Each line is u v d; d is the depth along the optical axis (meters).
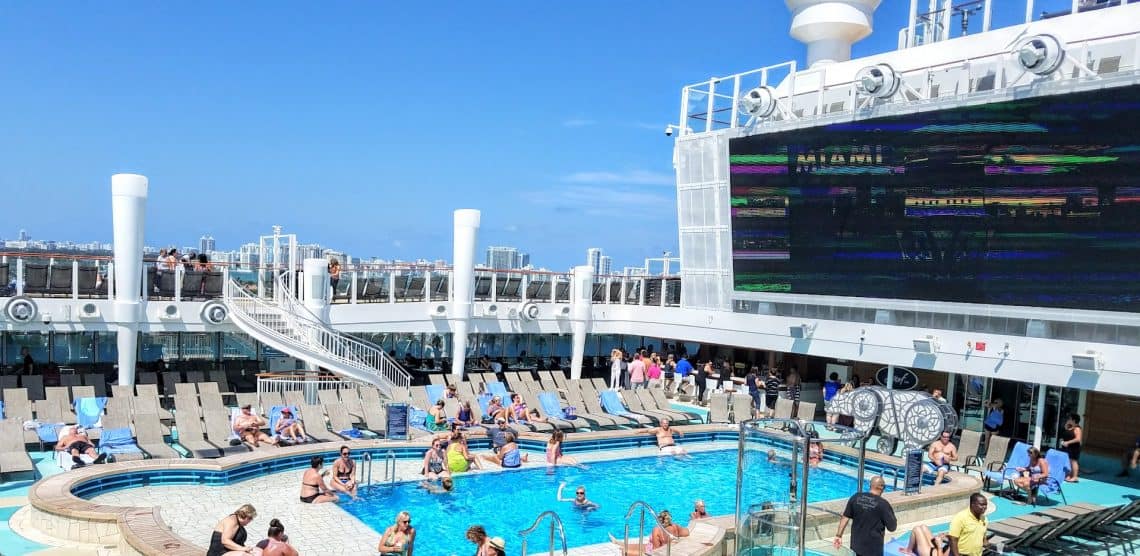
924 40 24.23
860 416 15.16
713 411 22.83
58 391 18.64
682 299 27.81
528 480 16.22
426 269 26.42
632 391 23.66
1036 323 18.25
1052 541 12.72
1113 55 16.58
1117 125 15.65
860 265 21.53
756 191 24.22
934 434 14.20
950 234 19.20
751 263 24.91
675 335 27.89
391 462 16.97
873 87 19.84
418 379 26.56
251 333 21.20
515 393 21.83
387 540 10.84
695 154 26.33
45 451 16.62
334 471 14.37
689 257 27.39
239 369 25.52
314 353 20.97
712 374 26.66
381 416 19.42
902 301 20.73
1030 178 17.31
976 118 17.98
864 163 20.70
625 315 29.64
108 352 23.83
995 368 18.97
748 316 25.19
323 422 18.58
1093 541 12.91
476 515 13.75
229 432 17.28
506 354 30.41
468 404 19.91
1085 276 16.84
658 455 19.09
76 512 11.29
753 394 24.44
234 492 14.27
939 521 14.30
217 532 9.68
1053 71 16.61
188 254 25.05
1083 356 17.17
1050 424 20.66
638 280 30.28
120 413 17.12
